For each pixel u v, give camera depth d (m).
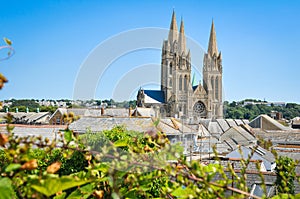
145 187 3.51
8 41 2.55
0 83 2.51
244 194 2.84
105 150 3.06
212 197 2.83
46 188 2.67
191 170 2.89
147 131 3.54
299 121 76.38
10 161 2.80
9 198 2.50
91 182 3.32
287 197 3.25
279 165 3.47
